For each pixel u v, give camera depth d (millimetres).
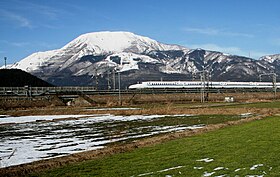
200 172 20109
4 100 99500
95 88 136000
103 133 44219
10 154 29781
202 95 133125
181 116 69812
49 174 20906
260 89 166375
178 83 158750
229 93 150875
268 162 21906
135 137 39562
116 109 91438
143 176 19609
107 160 24469
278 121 48531
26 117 74438
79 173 20844
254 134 35094
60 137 41094
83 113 81625
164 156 25109
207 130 40719
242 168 20672
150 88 146125
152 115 73750
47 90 116938
